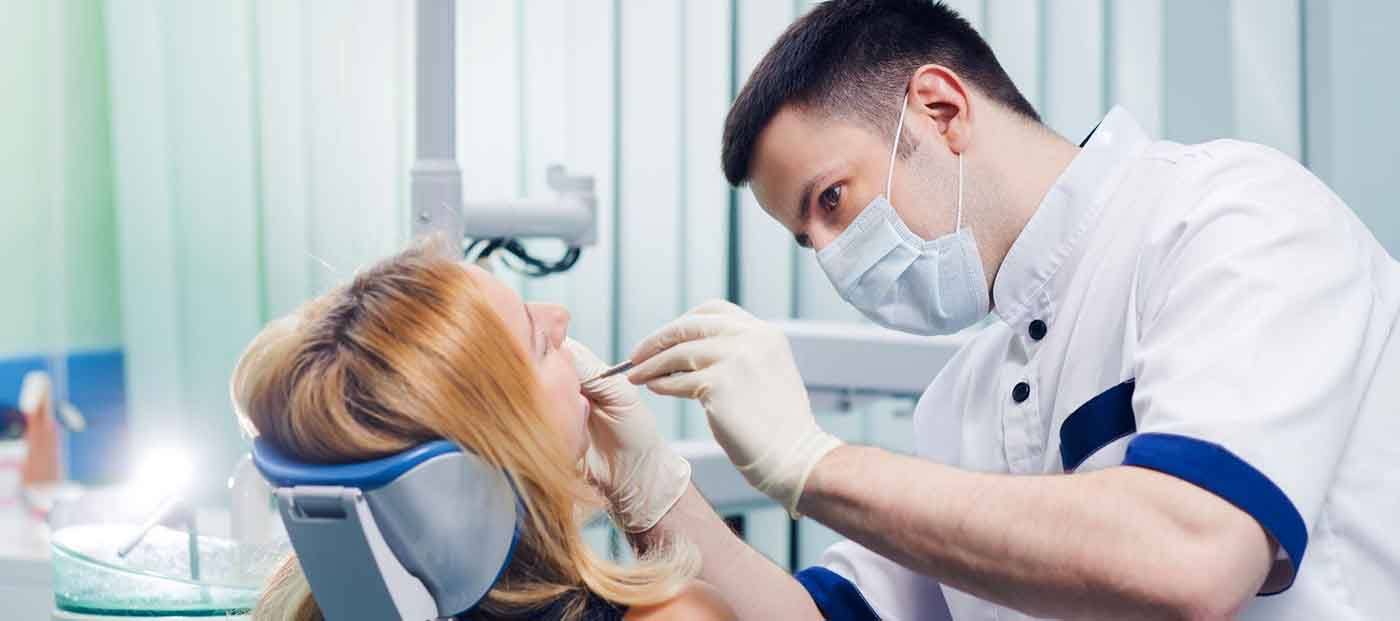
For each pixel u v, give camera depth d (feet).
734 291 9.21
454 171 5.33
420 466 3.10
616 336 9.28
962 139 4.37
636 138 9.11
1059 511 3.39
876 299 4.57
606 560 3.95
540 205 6.54
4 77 10.08
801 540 9.22
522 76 9.25
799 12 8.82
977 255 4.44
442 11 5.27
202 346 10.16
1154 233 4.08
